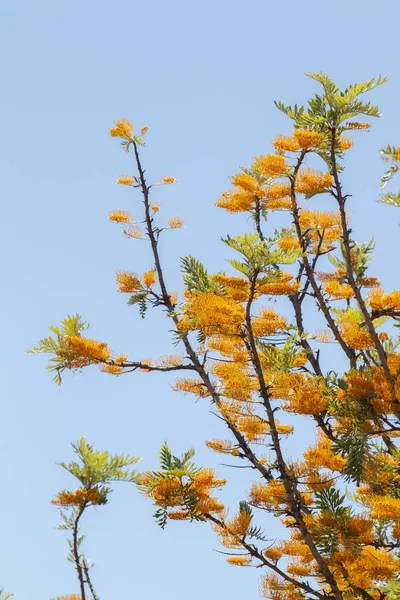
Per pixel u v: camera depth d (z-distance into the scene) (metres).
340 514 10.82
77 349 11.98
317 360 12.16
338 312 13.07
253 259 10.01
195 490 10.52
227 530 11.34
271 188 12.81
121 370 12.50
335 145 11.47
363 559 10.89
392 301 10.90
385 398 10.14
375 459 10.38
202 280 11.52
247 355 11.40
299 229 12.90
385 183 10.54
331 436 10.80
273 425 10.39
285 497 11.14
